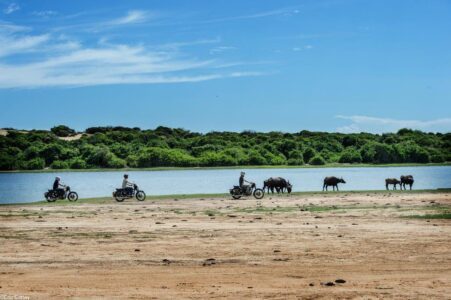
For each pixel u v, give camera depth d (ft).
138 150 547.49
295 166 549.13
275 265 54.34
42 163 499.92
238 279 47.65
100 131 622.95
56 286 45.16
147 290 43.47
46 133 559.38
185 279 47.75
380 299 39.91
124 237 75.87
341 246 65.92
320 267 53.06
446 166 562.25
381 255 59.41
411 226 84.17
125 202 142.20
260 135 636.07
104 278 48.37
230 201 141.79
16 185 291.38
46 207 129.18
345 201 136.05
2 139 518.37
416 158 578.25
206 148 567.18
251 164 550.36
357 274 49.44
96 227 87.71
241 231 80.94
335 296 40.88
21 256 60.80
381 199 140.87
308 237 73.77
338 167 549.95
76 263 56.34
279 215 104.32
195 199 150.00
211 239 73.15
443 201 132.36
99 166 513.45
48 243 70.85
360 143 619.67
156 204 134.31
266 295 41.39
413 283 45.24
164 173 449.48
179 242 70.74
